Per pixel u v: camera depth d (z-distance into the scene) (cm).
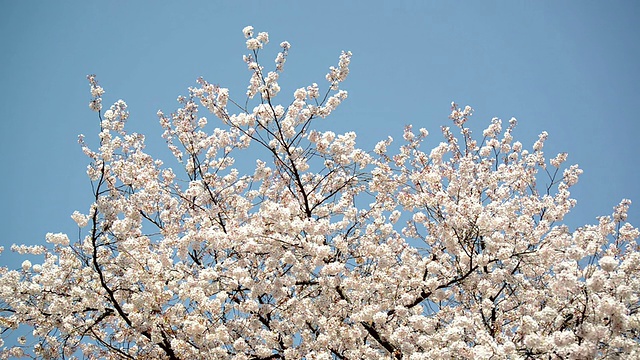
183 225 977
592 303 656
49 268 938
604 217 971
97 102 808
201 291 778
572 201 1106
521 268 895
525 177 1092
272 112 884
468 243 891
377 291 842
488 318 877
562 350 621
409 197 917
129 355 837
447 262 925
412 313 841
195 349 805
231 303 868
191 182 987
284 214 781
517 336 772
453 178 992
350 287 802
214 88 921
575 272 741
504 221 864
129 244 820
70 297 863
